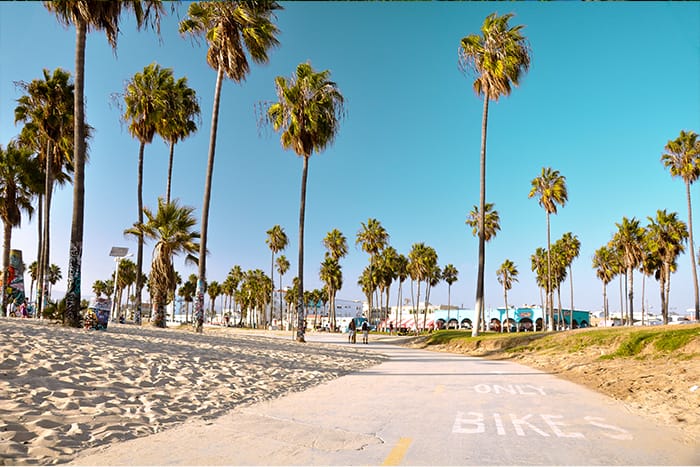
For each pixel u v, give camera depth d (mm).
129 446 5094
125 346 12352
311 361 15703
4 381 7156
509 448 5316
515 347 22312
